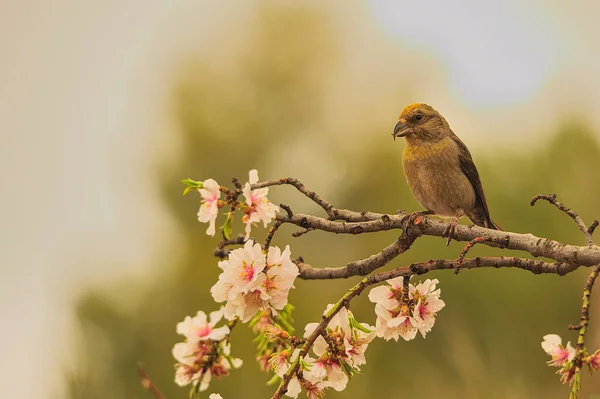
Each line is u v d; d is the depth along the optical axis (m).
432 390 10.72
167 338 14.91
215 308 16.36
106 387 13.35
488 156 12.99
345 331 4.97
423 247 12.41
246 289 5.04
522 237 5.09
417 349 11.09
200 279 16.72
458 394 10.48
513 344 10.51
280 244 16.44
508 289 10.95
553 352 4.55
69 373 12.56
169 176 19.38
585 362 4.16
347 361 4.96
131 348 14.38
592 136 12.69
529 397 9.95
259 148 20.62
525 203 12.29
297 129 20.98
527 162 12.65
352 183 18.14
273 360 4.93
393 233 15.41
